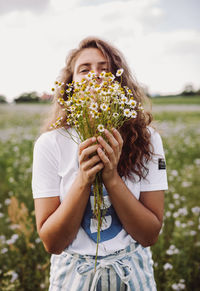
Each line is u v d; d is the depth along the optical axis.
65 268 1.25
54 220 1.13
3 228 3.34
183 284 2.21
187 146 7.19
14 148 6.96
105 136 1.07
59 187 1.26
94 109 1.05
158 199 1.27
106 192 1.21
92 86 1.10
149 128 1.43
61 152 1.27
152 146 1.34
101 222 1.15
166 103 30.00
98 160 1.06
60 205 1.15
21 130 11.12
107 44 1.46
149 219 1.16
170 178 4.29
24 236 2.78
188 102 30.98
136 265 1.25
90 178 1.07
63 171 1.24
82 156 1.05
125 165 1.26
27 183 4.21
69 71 1.59
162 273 2.33
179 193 4.00
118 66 1.48
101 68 1.45
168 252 2.44
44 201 1.22
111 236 1.21
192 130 10.33
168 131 9.38
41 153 1.26
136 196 1.27
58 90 1.58
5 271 2.54
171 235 2.94
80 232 1.22
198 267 2.38
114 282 1.20
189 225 2.82
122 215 1.15
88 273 1.20
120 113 1.11
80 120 1.10
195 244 2.64
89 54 1.43
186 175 4.81
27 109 24.80
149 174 1.29
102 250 1.21
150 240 1.21
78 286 1.21
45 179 1.23
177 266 2.38
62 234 1.13
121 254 1.23
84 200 1.11
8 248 2.88
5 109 25.17
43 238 1.17
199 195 4.05
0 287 2.31
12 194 4.13
